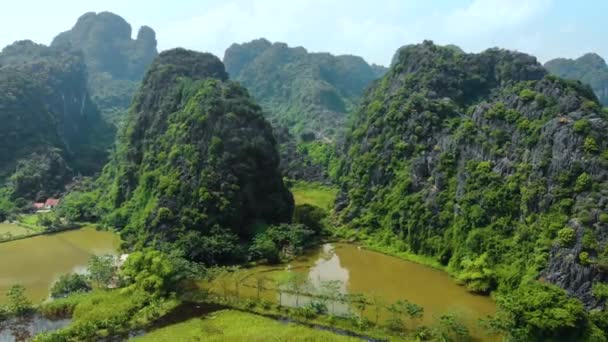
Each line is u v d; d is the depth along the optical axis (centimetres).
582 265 7244
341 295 7981
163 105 13988
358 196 13338
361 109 18588
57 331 6438
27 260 10256
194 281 8519
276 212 12244
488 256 9012
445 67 14662
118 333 6694
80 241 11888
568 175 8356
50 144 18838
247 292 8288
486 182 9925
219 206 10850
